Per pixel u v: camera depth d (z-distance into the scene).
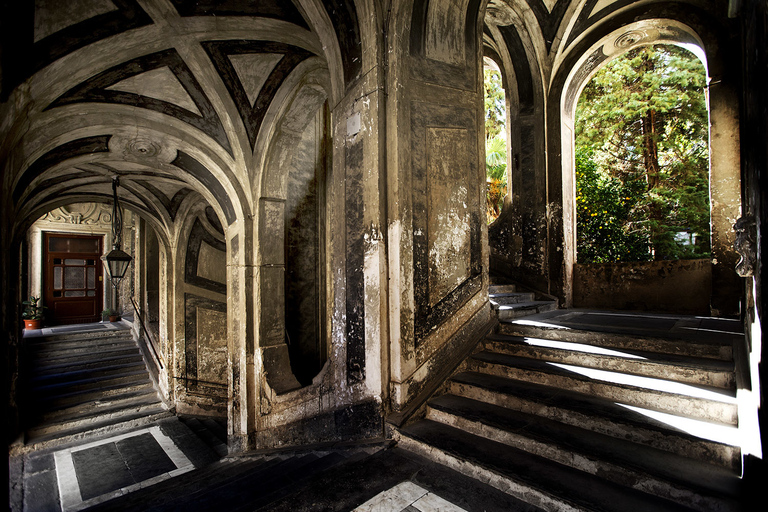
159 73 4.20
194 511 2.11
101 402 8.21
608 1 4.90
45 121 3.85
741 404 1.90
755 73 1.56
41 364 8.93
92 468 6.02
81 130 4.30
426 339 3.00
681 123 10.37
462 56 3.36
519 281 5.76
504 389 2.71
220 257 8.81
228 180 5.38
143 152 5.23
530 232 5.68
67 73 3.52
